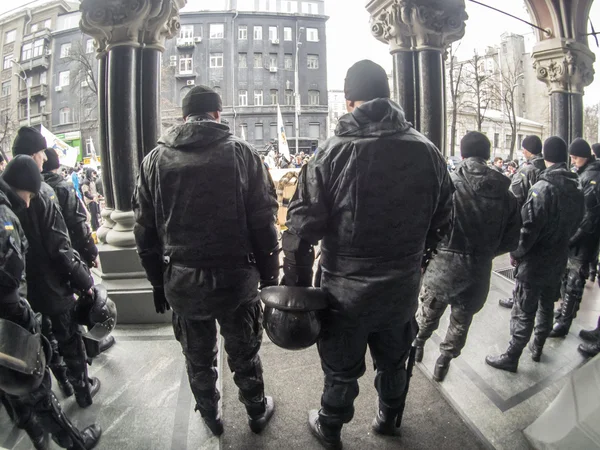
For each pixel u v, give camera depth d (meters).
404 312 1.67
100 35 3.54
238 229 1.78
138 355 2.96
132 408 2.36
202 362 1.95
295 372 2.73
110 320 2.27
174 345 3.11
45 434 1.98
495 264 5.32
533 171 3.79
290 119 26.75
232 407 2.35
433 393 2.47
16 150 2.23
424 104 3.81
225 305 1.79
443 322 3.50
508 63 21.00
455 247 2.24
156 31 3.61
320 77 27.55
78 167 13.01
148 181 1.79
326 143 1.60
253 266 1.92
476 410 2.32
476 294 2.25
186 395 2.48
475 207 2.15
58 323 2.19
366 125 1.53
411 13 3.64
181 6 3.88
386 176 1.51
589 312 3.80
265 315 1.72
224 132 1.77
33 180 1.85
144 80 3.65
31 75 17.91
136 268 3.53
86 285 2.18
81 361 2.31
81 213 2.67
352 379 1.81
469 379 2.63
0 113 13.91
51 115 18.45
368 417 2.25
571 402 1.97
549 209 2.48
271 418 2.24
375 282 1.59
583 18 5.93
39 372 1.59
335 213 1.60
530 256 2.61
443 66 3.86
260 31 25.62
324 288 1.71
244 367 1.99
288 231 1.67
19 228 1.69
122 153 3.55
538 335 2.82
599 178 3.24
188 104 1.77
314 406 2.35
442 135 3.89
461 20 3.77
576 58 5.76
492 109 20.31
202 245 1.74
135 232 1.86
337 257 1.65
